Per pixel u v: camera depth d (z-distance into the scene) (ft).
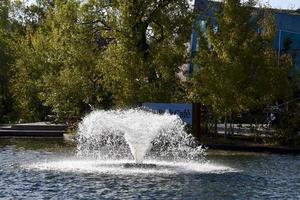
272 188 57.06
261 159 84.33
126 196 51.19
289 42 161.79
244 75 103.91
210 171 67.77
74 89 118.11
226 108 104.58
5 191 52.90
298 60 160.15
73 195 51.29
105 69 113.19
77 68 118.21
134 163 71.56
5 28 204.74
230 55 104.99
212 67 105.40
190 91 110.32
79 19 118.83
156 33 118.73
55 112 128.88
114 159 80.33
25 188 54.60
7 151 91.76
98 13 118.52
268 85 105.50
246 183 59.77
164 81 113.60
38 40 161.58
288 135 101.81
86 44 118.62
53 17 128.26
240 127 110.42
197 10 119.96
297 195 53.36
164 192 53.42
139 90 110.73
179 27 116.06
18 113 162.71
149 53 115.14
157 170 67.31
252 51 104.53
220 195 52.80
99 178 60.70
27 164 72.49
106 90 117.50
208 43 109.70
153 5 115.85
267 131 104.78
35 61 159.63
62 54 120.67
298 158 86.43
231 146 98.17
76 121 119.14
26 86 159.43
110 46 114.21
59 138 119.96
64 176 61.87
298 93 127.34
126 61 111.65
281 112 104.58
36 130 127.13
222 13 108.27
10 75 171.12
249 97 103.76
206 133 108.27
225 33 106.22
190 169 68.95
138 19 115.34
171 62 112.78
